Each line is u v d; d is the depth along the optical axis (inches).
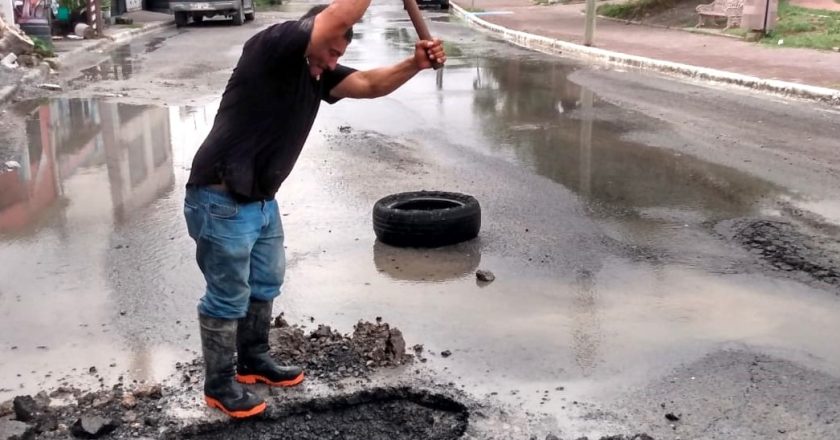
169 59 673.6
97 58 685.3
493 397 146.6
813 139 357.4
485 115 422.6
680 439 133.2
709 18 833.5
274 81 122.2
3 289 199.8
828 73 509.7
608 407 143.2
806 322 177.8
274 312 183.6
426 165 318.0
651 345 166.7
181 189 287.1
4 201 277.9
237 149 124.4
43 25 676.7
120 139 370.6
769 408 142.5
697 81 536.1
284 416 143.3
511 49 761.6
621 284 199.5
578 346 166.4
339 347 162.2
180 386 150.1
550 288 197.2
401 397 149.1
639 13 976.3
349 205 266.1
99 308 187.3
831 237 231.8
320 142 358.6
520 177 299.7
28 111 442.0
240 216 128.1
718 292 194.1
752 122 396.2
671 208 261.1
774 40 684.7
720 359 160.4
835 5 853.2
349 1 116.8
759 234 234.7
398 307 186.1
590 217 252.8
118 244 231.5
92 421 134.9
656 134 372.2
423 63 138.4
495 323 177.3
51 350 166.7
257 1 1520.7
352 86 139.8
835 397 146.1
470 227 228.8
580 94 488.1
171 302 190.1
